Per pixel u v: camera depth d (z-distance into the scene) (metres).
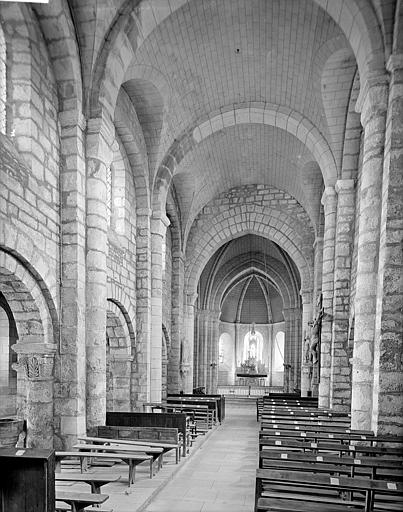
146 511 6.47
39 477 4.35
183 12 10.66
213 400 15.91
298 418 10.76
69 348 8.77
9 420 8.91
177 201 20.44
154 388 15.09
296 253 22.03
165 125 14.14
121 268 13.26
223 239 22.83
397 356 7.49
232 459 10.02
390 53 8.15
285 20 11.16
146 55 11.22
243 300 37.44
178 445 8.57
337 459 5.76
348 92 12.61
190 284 22.47
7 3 7.75
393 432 7.39
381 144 8.27
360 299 8.41
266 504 4.82
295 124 14.53
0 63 7.99
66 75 9.10
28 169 7.86
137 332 14.62
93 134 9.47
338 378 13.36
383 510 5.24
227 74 13.49
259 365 36.81
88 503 5.27
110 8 9.12
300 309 29.30
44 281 8.34
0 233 6.96
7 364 10.90
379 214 8.30
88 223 9.43
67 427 8.61
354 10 8.48
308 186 19.17
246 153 19.28
